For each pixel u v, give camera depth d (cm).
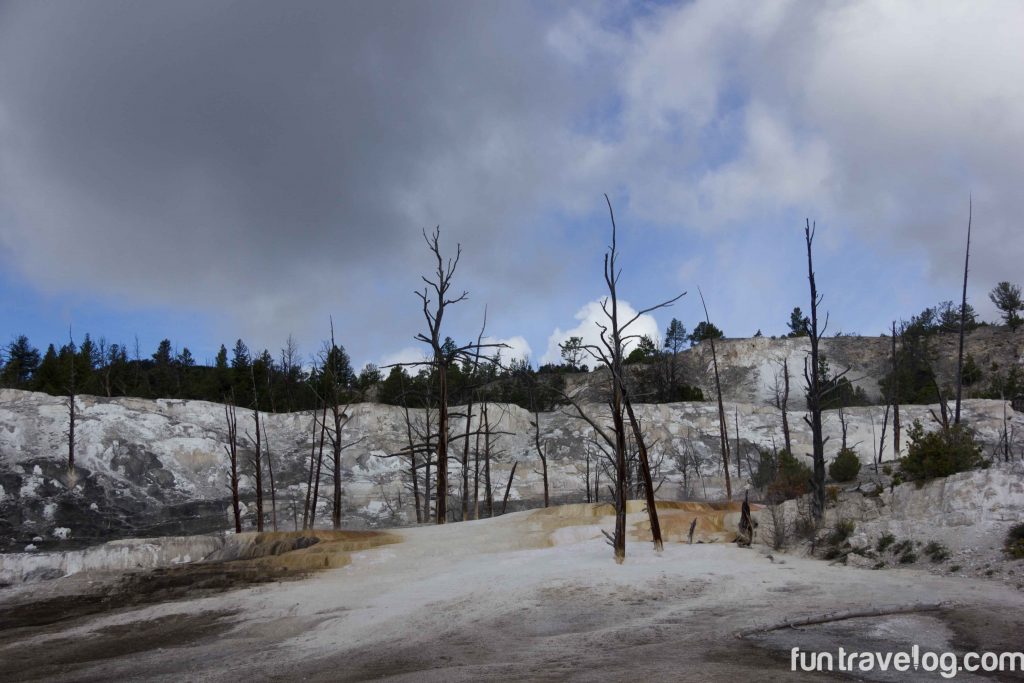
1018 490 2106
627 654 1447
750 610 1769
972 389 8306
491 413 7131
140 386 8325
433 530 3312
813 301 2772
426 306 4184
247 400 8044
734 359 11075
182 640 2000
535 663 1426
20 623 2375
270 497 5662
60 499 5075
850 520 2445
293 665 1589
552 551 2738
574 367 10131
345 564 2803
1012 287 10288
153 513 5238
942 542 2116
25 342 9319
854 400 8262
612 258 2608
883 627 1521
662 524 2936
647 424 6831
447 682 1305
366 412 7075
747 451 6450
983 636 1397
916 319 10494
